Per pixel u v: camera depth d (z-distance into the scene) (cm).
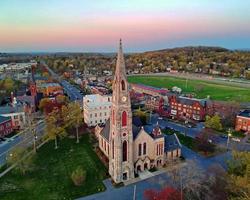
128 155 7494
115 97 7181
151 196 6450
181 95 19362
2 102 16188
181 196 6141
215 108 13662
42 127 12444
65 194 7019
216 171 7219
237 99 18362
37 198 6856
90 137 11019
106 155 8994
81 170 7544
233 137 11025
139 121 10069
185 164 8469
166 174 7900
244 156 7250
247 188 5881
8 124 11788
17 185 7469
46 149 9881
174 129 12150
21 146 9831
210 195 6181
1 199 6800
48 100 15100
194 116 13788
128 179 7650
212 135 10800
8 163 8656
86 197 6875
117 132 7188
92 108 12544
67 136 11069
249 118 11431
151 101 15888
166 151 8694
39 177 7888
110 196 6881
